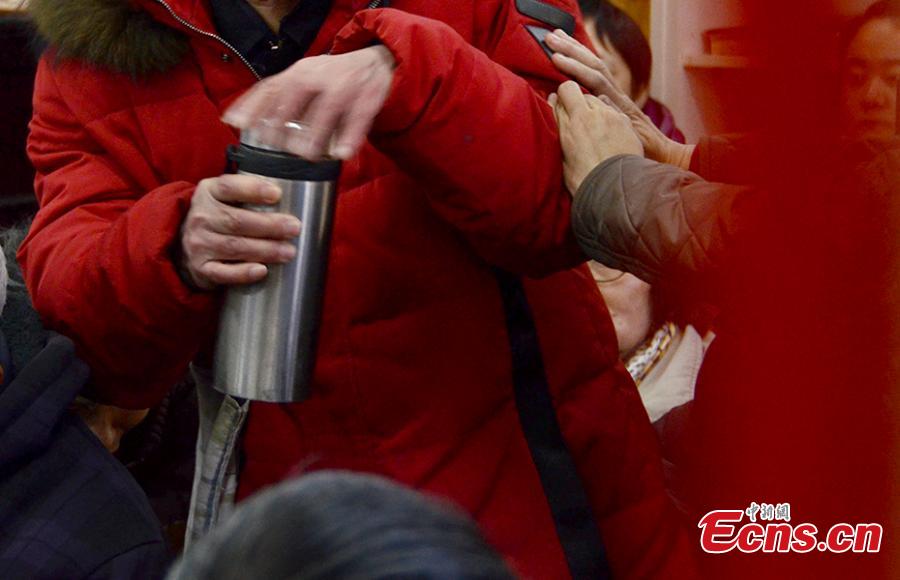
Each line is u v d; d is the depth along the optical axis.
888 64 2.90
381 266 2.33
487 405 2.42
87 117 2.37
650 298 3.52
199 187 2.04
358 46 2.16
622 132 2.30
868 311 2.45
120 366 2.23
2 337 2.08
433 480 2.38
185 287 2.10
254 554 0.90
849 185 2.25
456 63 2.13
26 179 4.00
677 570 2.70
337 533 0.90
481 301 2.40
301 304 2.03
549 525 2.43
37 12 2.35
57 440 2.02
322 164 1.99
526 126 2.20
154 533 1.98
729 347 3.05
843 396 2.71
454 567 0.89
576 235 2.26
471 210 2.19
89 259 2.19
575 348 2.54
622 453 2.61
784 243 2.22
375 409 2.37
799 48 2.91
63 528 1.91
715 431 3.13
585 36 2.61
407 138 2.11
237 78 2.34
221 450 2.38
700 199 2.16
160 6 2.25
